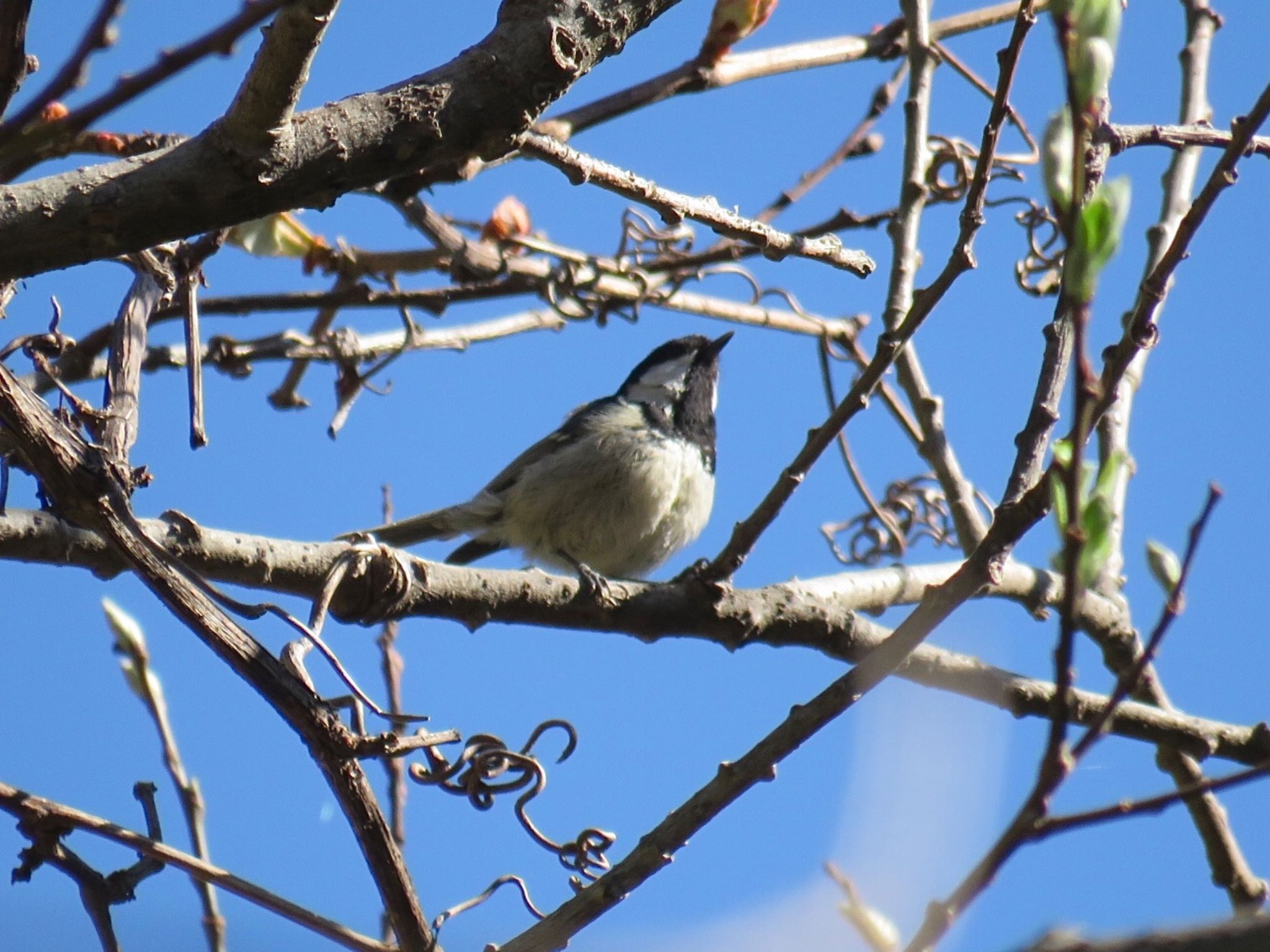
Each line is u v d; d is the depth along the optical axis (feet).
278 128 13.50
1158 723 23.15
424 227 28.71
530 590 21.93
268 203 13.87
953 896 10.77
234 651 14.88
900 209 26.61
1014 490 15.67
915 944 10.63
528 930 16.29
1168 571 19.69
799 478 21.77
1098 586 26.58
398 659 25.79
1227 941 8.29
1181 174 28.94
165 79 9.49
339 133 13.85
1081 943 8.52
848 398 20.81
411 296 30.42
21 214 13.34
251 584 19.69
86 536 18.79
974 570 15.44
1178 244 13.30
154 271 20.43
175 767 19.57
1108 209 10.43
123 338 19.39
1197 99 29.07
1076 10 10.76
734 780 16.34
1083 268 10.41
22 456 16.90
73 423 18.43
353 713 15.85
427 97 14.12
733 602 23.11
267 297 30.14
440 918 16.39
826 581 25.50
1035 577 25.99
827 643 23.62
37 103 9.40
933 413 29.19
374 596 20.35
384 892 15.47
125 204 13.46
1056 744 10.69
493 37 14.48
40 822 15.60
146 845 15.81
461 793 19.21
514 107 14.35
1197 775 24.16
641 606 22.61
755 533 22.34
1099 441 26.71
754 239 21.53
